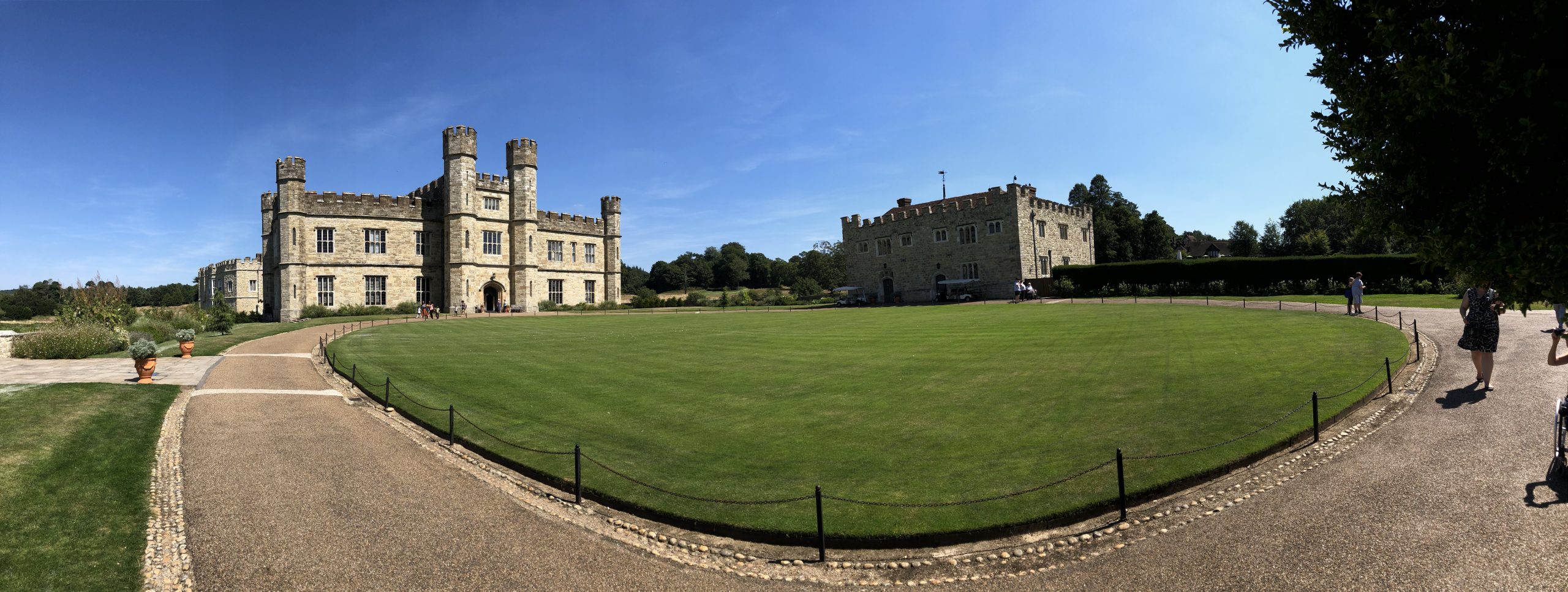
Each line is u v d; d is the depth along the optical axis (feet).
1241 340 56.18
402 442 34.17
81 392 39.99
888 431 32.86
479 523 23.43
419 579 19.04
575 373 52.95
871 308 152.66
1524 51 13.12
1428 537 19.02
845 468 27.58
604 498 25.49
